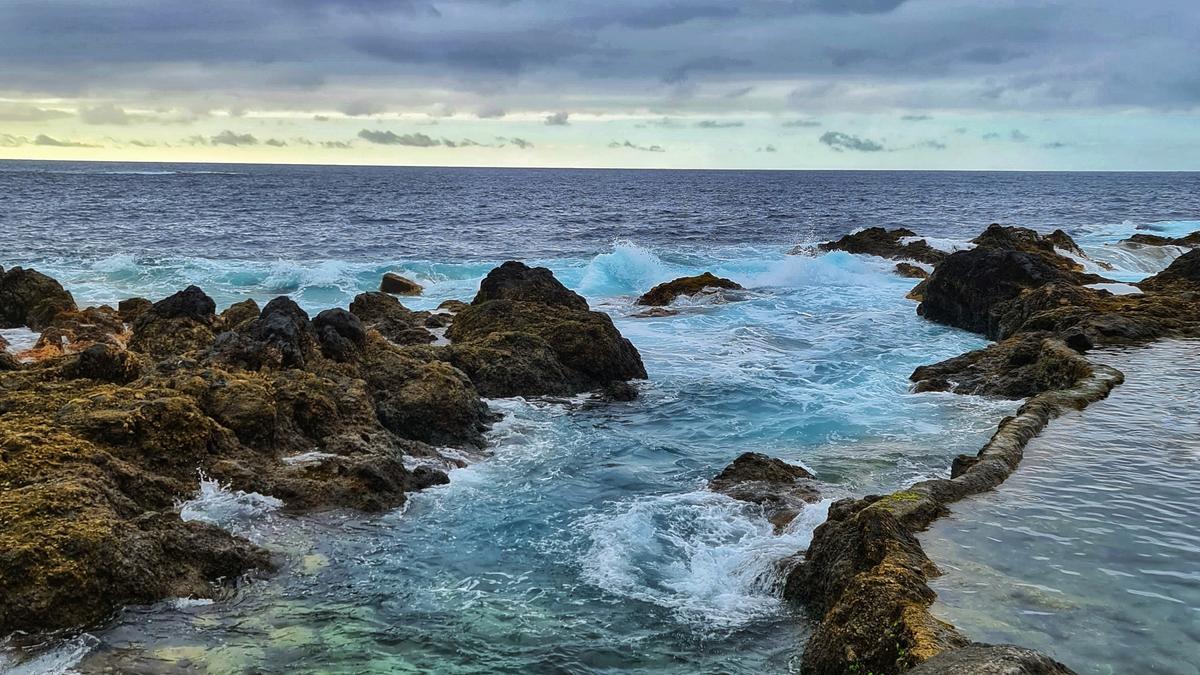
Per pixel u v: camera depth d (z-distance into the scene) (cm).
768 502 1172
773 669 781
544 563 1030
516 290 2367
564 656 816
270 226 6025
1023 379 1712
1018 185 17600
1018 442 1153
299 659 808
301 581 970
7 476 982
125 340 2067
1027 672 509
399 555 1045
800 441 1493
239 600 922
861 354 2217
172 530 974
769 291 3228
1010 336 2227
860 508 967
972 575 774
